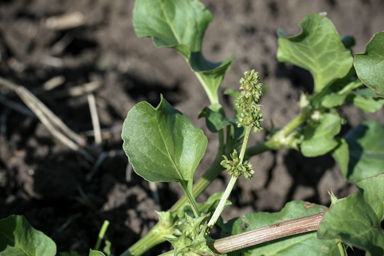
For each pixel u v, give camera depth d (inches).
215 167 16.0
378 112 26.1
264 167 21.8
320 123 16.9
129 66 28.3
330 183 22.0
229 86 26.5
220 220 14.9
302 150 16.9
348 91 16.4
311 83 27.2
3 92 23.4
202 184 16.1
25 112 22.9
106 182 20.1
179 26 17.0
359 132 19.2
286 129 17.0
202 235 13.2
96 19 30.3
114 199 19.7
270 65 27.1
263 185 21.8
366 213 12.9
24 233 14.2
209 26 29.1
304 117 16.9
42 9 29.9
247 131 13.3
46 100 24.3
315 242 14.7
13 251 14.1
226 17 29.5
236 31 28.5
